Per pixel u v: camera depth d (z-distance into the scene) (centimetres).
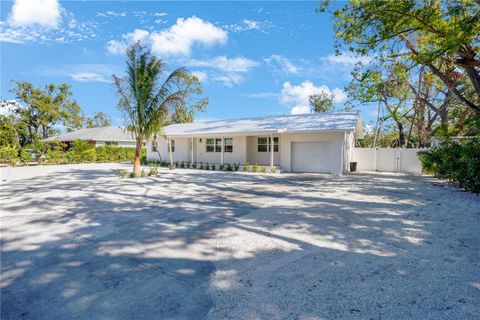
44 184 1188
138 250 425
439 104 2322
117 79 1416
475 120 1145
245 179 1383
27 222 588
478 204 743
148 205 758
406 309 258
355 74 1838
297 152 1817
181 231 520
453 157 1033
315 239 466
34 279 330
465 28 967
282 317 249
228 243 452
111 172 1759
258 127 1920
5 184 1192
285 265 363
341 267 354
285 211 670
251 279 326
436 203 756
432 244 437
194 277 334
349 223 561
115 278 332
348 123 1666
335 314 252
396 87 1653
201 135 2036
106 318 251
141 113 1420
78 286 312
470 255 390
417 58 1183
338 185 1150
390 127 2944
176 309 265
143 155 3070
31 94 3678
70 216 639
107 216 638
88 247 439
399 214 634
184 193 956
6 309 267
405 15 1058
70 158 2712
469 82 1811
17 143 3234
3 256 403
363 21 1112
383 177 1473
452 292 288
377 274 333
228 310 262
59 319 251
